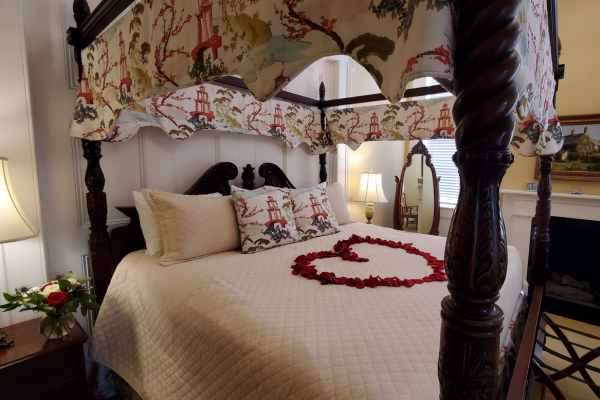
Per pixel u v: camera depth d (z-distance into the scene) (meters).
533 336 1.32
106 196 1.87
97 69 1.43
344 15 0.65
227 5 0.81
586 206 2.98
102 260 1.85
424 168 3.86
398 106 2.77
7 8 1.56
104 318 1.76
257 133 2.60
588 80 2.96
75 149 1.85
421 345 0.95
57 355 1.41
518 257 1.96
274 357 0.96
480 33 0.50
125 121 1.85
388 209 4.41
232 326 1.13
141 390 1.49
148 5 1.05
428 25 0.52
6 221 1.38
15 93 1.58
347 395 0.79
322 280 1.48
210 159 2.46
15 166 1.59
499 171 0.53
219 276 1.54
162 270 1.65
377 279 1.49
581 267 3.15
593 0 2.90
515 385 0.96
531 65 0.76
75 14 1.56
